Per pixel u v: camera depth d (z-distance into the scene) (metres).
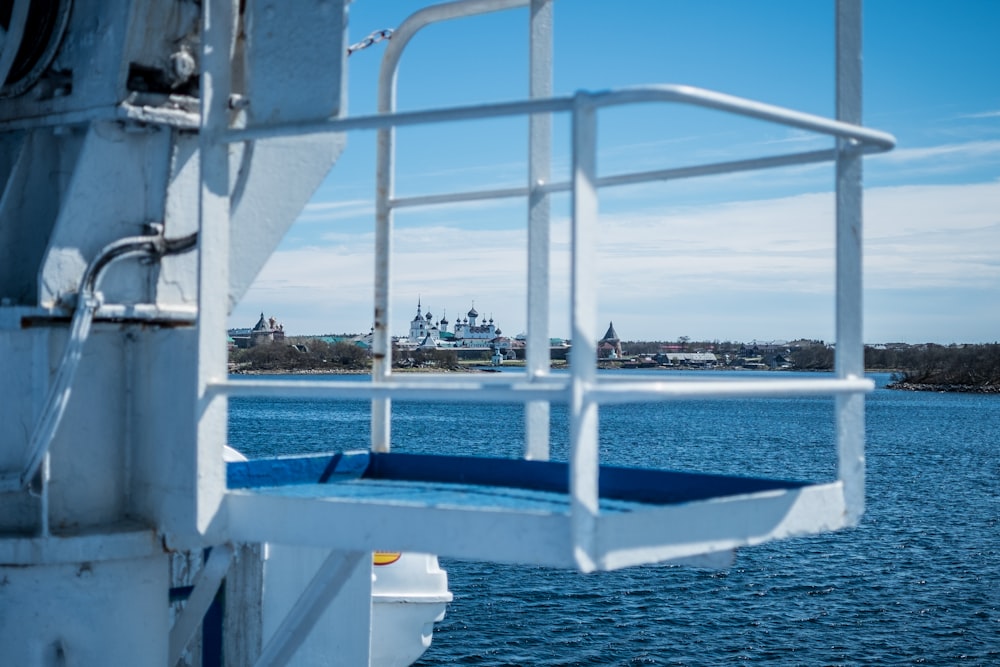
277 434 96.62
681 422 152.88
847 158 3.74
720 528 3.28
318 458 4.55
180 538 3.66
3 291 4.02
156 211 3.94
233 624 5.62
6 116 4.13
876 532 45.00
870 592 32.62
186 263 3.99
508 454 81.75
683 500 3.96
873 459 88.19
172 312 3.89
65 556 3.60
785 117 3.23
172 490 3.71
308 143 4.36
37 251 4.05
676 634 26.78
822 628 28.03
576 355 2.87
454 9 4.65
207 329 3.59
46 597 3.65
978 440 115.94
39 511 3.81
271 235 4.29
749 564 36.50
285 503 3.55
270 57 3.69
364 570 6.07
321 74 3.59
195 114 3.98
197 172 4.04
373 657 7.89
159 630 3.85
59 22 3.96
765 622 28.48
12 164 4.12
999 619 29.23
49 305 3.72
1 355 3.82
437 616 8.07
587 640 25.81
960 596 32.19
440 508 3.23
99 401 3.84
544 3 4.65
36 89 4.05
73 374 3.63
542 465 4.41
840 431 3.76
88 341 3.81
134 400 3.89
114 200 3.88
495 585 31.58
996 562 38.00
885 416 175.50
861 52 3.77
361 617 6.05
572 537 2.87
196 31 3.95
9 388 3.83
